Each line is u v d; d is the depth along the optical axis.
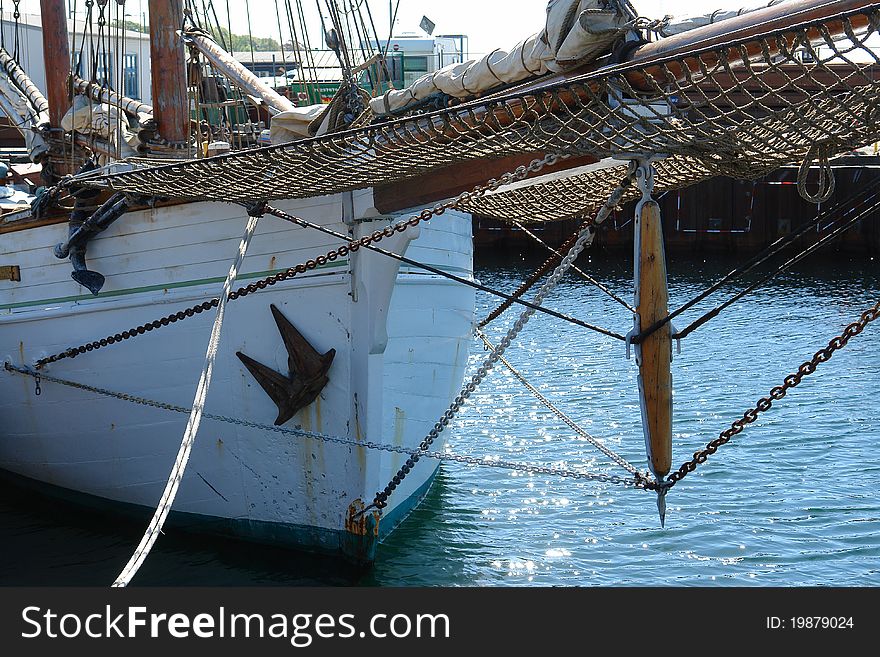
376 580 9.82
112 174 8.96
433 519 11.56
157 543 10.82
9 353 11.46
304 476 10.07
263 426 10.00
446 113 6.78
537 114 6.56
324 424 9.86
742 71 6.52
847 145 6.05
